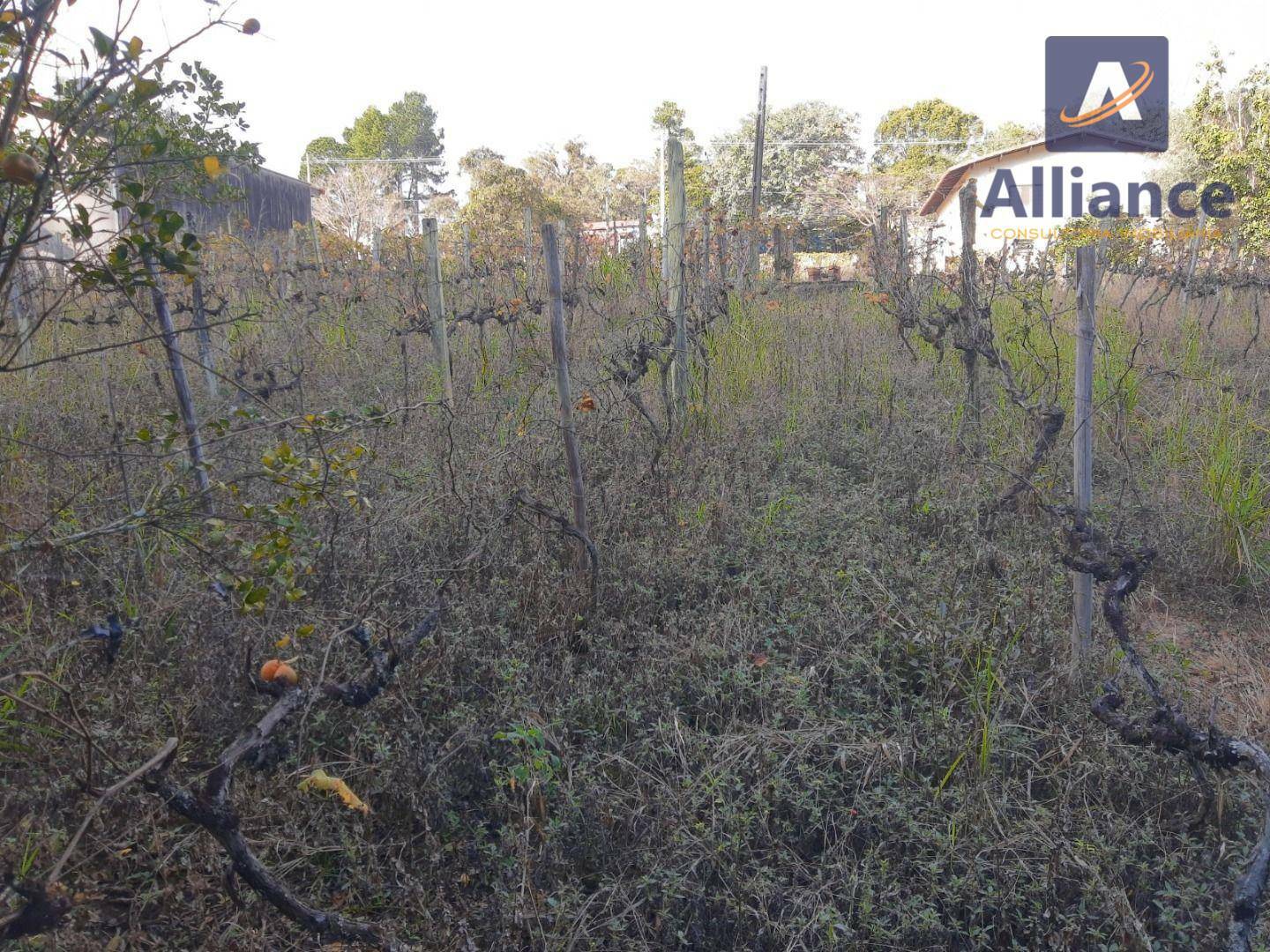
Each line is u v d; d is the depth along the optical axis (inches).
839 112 1584.6
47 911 72.8
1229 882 103.7
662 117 1875.0
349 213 1541.6
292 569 116.0
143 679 124.9
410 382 294.8
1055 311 338.3
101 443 196.1
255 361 291.7
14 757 104.9
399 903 102.7
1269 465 223.9
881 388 290.0
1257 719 136.3
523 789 116.4
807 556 177.9
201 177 155.7
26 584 136.5
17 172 79.6
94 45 83.1
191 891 98.3
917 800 116.3
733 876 104.0
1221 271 482.0
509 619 153.1
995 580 166.2
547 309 361.7
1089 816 112.7
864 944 98.7
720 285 358.9
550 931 100.5
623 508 190.7
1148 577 187.0
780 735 123.6
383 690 122.9
